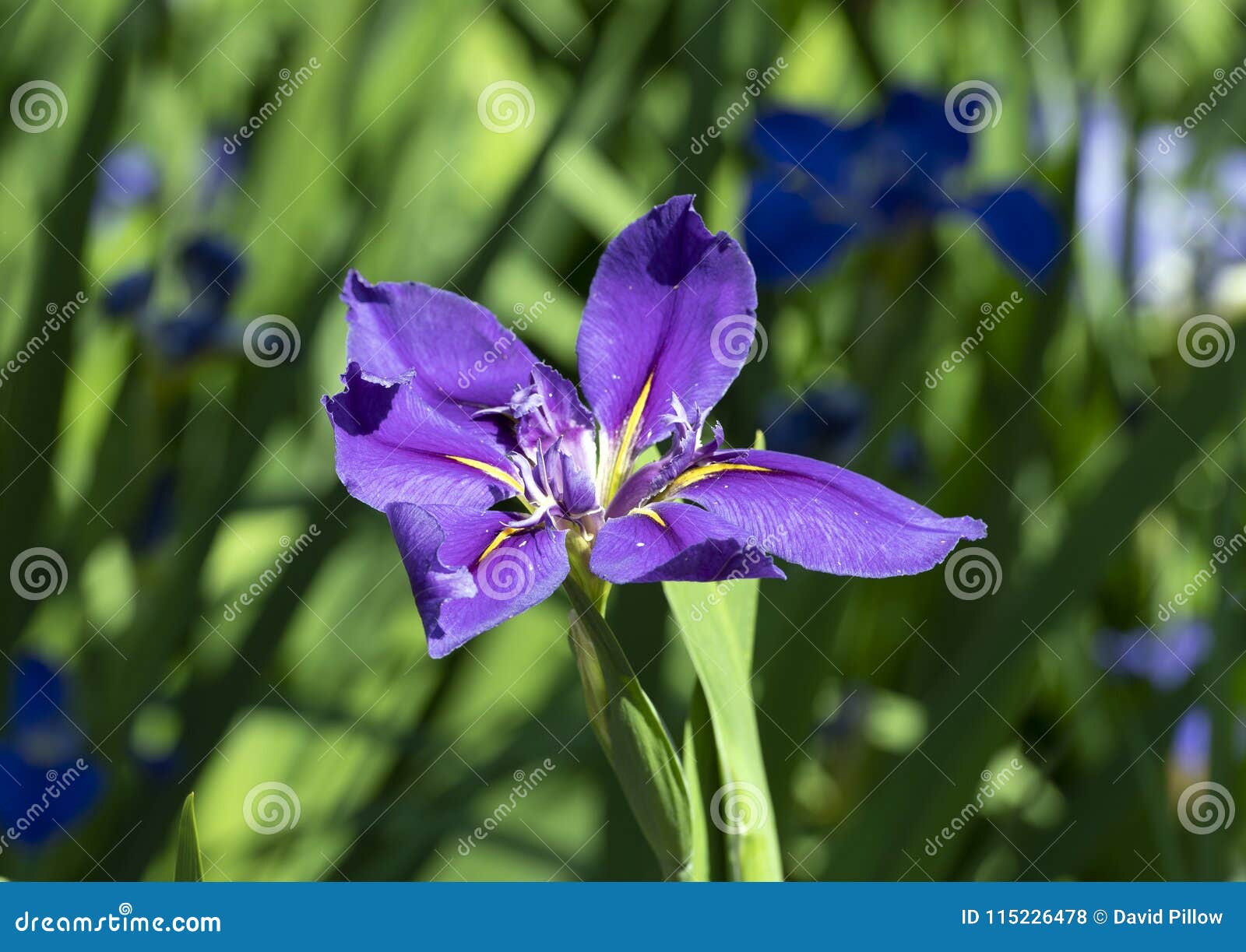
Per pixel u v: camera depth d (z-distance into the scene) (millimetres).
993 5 1035
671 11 947
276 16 1118
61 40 989
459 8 1008
